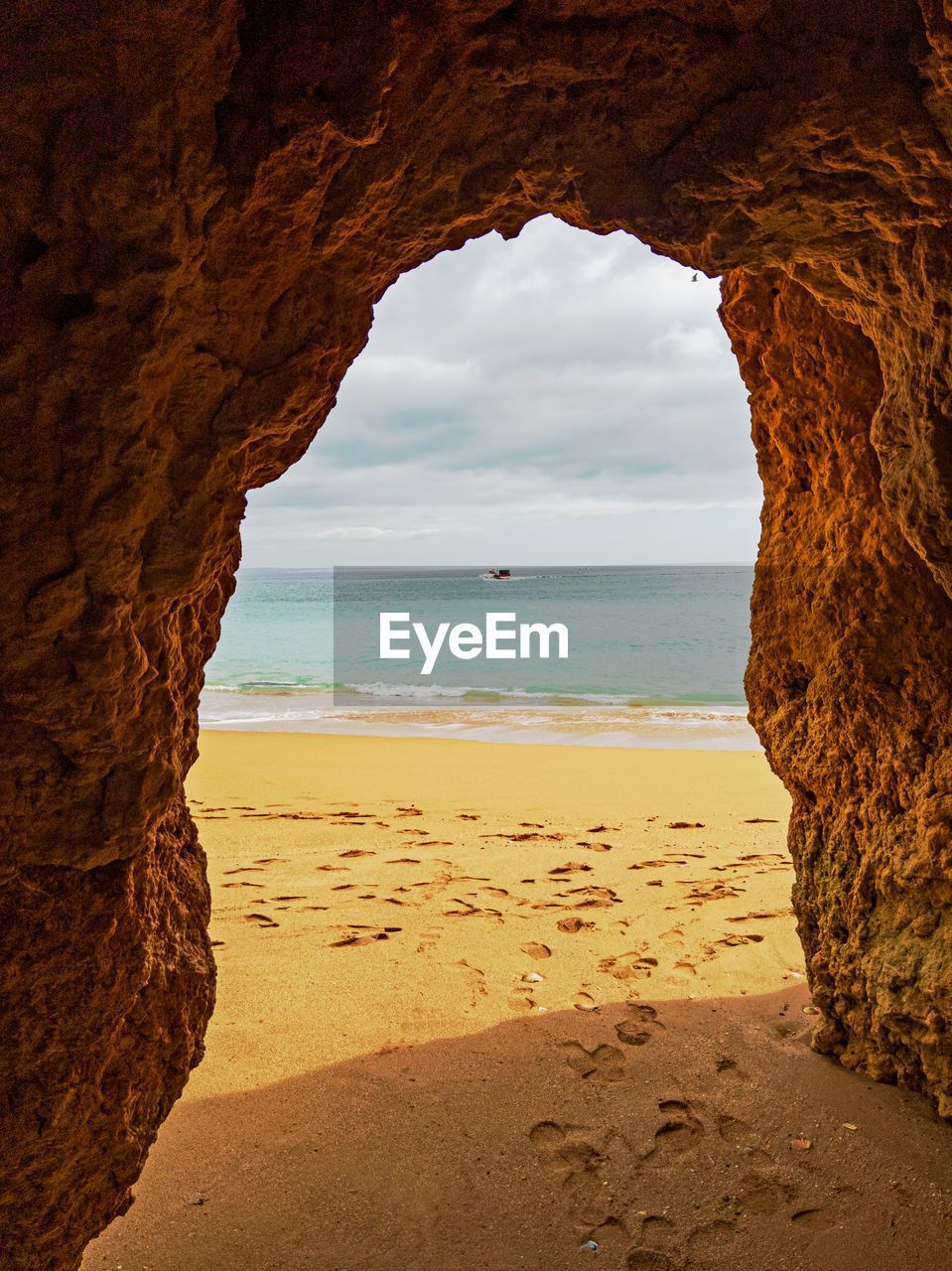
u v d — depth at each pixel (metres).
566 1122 3.25
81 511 1.69
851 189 2.19
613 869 6.37
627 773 10.07
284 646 33.00
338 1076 3.55
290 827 7.64
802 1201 2.79
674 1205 2.82
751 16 1.95
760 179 2.16
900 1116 3.09
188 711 2.31
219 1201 2.84
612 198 2.27
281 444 2.32
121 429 1.70
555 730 14.12
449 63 1.97
